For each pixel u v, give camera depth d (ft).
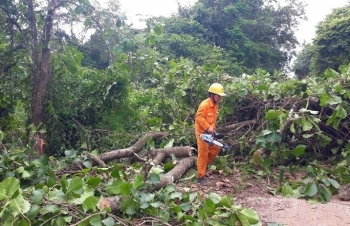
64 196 12.75
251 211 13.06
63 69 25.62
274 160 21.80
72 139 26.99
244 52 100.53
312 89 23.32
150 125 29.09
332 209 16.02
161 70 29.68
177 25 99.50
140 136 26.21
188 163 21.95
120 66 25.39
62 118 26.13
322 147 24.35
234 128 25.81
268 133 19.58
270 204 16.80
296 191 18.21
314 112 19.76
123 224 12.39
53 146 25.73
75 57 25.95
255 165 22.79
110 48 25.38
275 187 20.12
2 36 24.81
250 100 26.25
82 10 23.12
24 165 17.44
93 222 11.90
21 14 24.63
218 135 20.56
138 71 27.66
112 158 22.54
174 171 20.36
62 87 25.98
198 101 28.53
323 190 17.38
